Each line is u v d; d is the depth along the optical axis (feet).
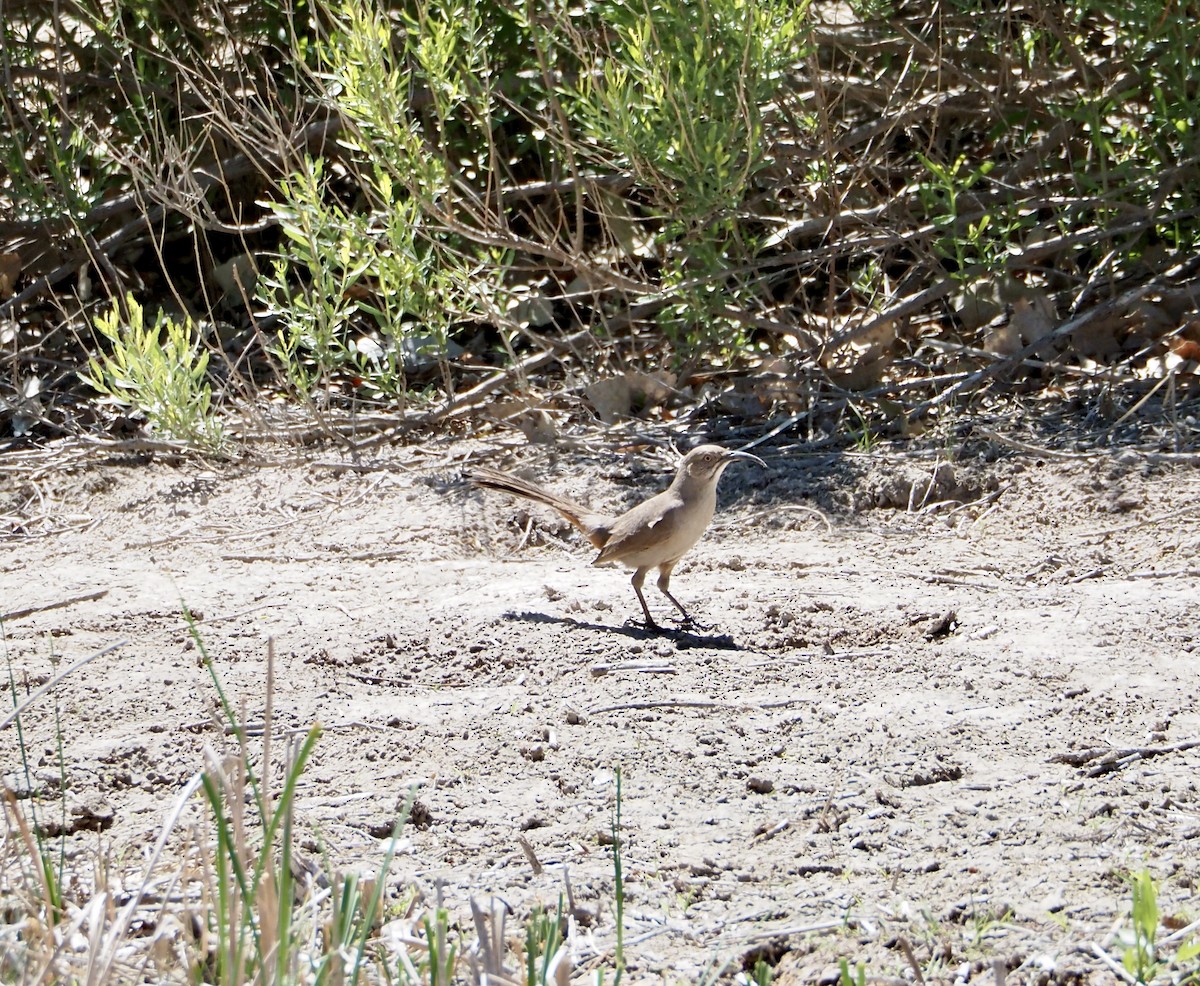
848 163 51.65
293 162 54.29
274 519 42.32
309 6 53.52
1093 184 48.26
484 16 51.13
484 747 25.89
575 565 37.99
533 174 57.06
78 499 44.83
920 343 50.39
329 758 25.58
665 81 42.91
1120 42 49.06
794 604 32.96
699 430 47.09
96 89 56.49
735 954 19.24
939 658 29.43
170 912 20.21
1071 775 24.22
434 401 50.47
